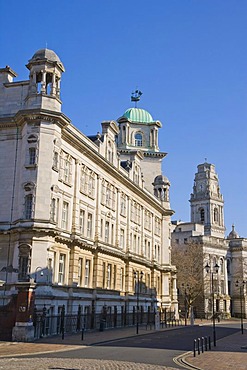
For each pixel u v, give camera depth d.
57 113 43.94
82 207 50.50
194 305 108.19
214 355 28.69
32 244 41.16
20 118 44.38
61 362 23.42
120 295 60.81
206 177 135.62
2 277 42.53
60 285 43.91
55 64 45.16
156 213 82.94
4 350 28.53
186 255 101.81
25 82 47.06
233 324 82.94
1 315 35.34
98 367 21.81
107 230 58.47
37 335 36.88
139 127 93.06
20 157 45.06
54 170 43.84
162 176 88.38
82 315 46.06
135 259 66.12
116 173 60.31
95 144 54.69
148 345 34.69
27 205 42.38
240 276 123.75
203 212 134.38
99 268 53.59
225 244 119.69
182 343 37.19
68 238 46.00
